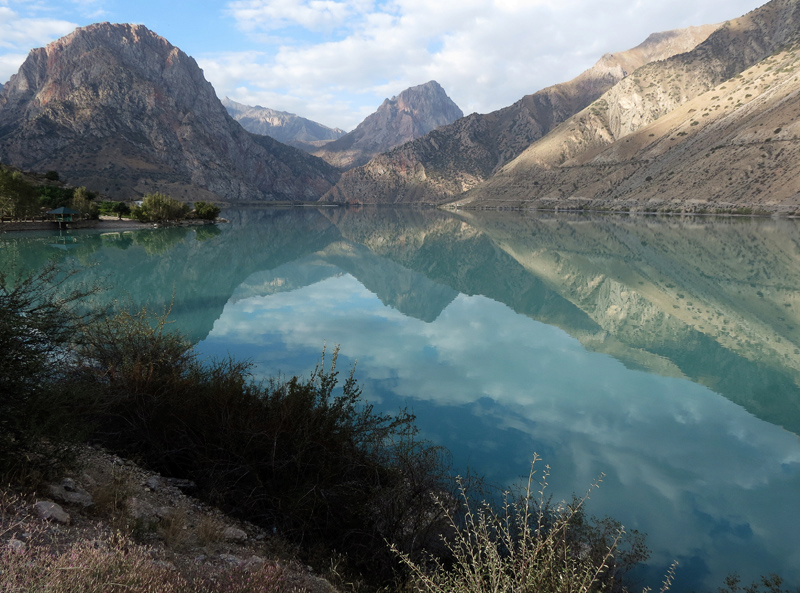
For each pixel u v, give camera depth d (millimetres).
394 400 10352
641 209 125000
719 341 15719
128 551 3148
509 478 7113
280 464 5363
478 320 18844
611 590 4445
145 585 2689
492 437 8656
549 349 14828
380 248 50562
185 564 3436
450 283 28453
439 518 4938
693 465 7766
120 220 72250
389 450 6051
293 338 15289
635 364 13211
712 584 5023
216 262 34719
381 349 14445
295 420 5613
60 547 2941
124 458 5613
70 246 39250
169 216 75375
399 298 23484
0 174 52281
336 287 26328
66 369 6086
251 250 44219
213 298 21703
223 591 3084
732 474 7504
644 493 6844
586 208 151000
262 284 26344
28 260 28484
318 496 5051
